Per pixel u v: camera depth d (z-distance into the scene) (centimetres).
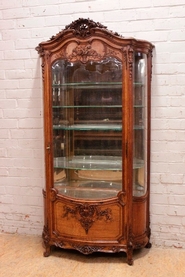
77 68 230
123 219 215
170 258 229
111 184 226
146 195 232
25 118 265
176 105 236
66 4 246
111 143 228
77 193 227
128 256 218
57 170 230
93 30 204
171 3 229
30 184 271
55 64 219
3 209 276
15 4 255
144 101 228
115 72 219
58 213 224
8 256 234
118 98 220
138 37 236
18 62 261
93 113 233
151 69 232
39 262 224
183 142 238
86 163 234
